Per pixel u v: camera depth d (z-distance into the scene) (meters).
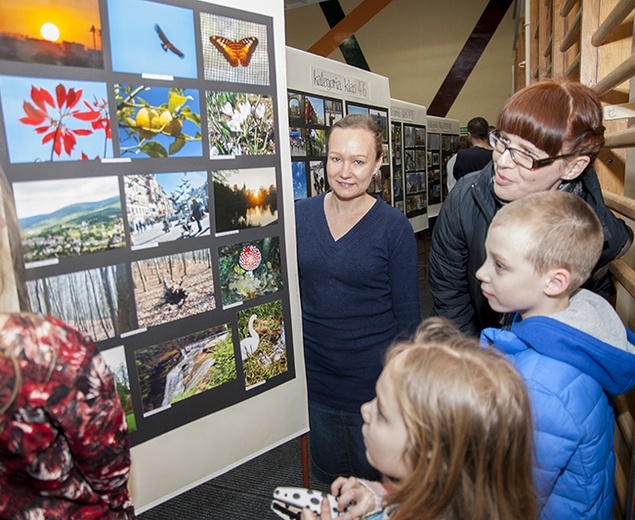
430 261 1.35
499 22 7.62
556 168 0.93
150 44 1.02
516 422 0.57
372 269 1.29
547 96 0.90
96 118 0.95
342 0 8.30
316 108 2.18
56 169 0.91
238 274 1.24
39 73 0.88
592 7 1.44
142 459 1.12
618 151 1.46
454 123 6.54
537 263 0.79
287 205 1.33
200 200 1.14
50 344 0.52
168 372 1.13
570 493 0.76
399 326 1.36
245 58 1.19
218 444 1.26
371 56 8.39
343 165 1.21
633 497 0.97
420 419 0.57
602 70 1.45
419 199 4.72
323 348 1.39
